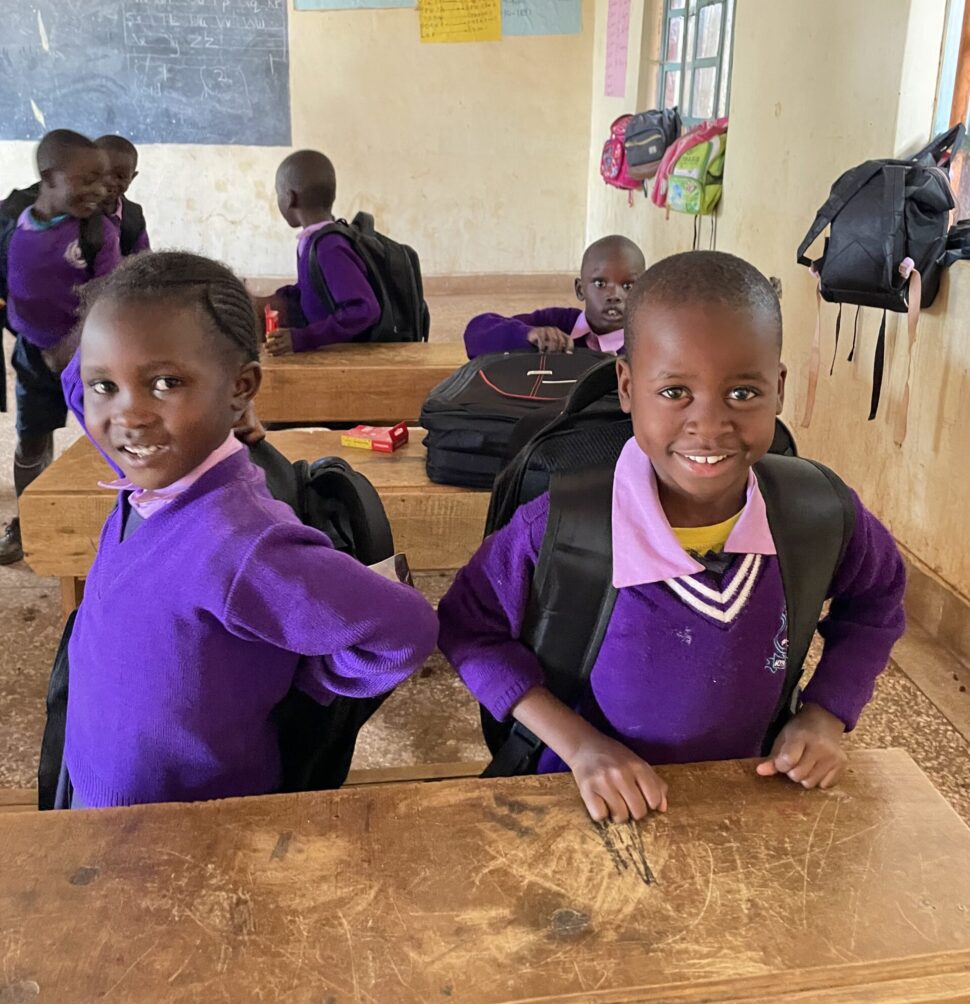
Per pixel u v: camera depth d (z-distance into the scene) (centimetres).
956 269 258
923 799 98
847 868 88
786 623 106
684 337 91
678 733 108
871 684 113
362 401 299
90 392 101
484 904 83
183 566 99
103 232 304
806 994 75
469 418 211
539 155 779
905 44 289
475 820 93
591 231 785
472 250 796
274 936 79
